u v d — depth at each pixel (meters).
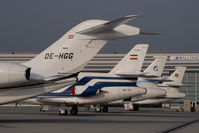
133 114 75.06
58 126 41.41
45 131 35.88
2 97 41.84
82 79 69.38
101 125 43.72
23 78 40.12
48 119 53.22
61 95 66.44
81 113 76.38
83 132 35.53
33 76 42.12
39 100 64.69
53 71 42.91
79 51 42.69
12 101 42.06
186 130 39.97
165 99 102.88
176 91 103.75
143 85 88.44
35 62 43.12
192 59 146.00
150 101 101.56
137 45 75.88
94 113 77.56
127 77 72.56
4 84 40.44
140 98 85.81
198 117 66.75
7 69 40.16
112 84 71.19
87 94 67.62
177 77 103.12
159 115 72.38
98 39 42.06
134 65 75.44
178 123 49.66
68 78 43.06
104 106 87.19
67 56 42.84
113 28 39.59
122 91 71.44
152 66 91.81
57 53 43.00
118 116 65.25
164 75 147.50
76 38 42.69
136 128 40.78
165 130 39.06
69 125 42.91
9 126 40.62
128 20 36.12
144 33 39.03
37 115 64.75
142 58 75.88
